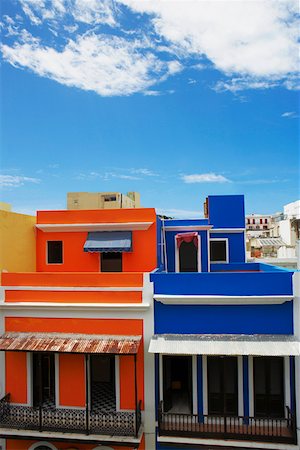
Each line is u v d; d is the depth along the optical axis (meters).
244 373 10.09
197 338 9.83
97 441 9.40
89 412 9.98
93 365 10.94
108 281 10.46
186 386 10.77
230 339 9.71
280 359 10.11
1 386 10.70
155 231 13.38
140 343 10.16
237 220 18.08
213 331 10.02
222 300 9.88
